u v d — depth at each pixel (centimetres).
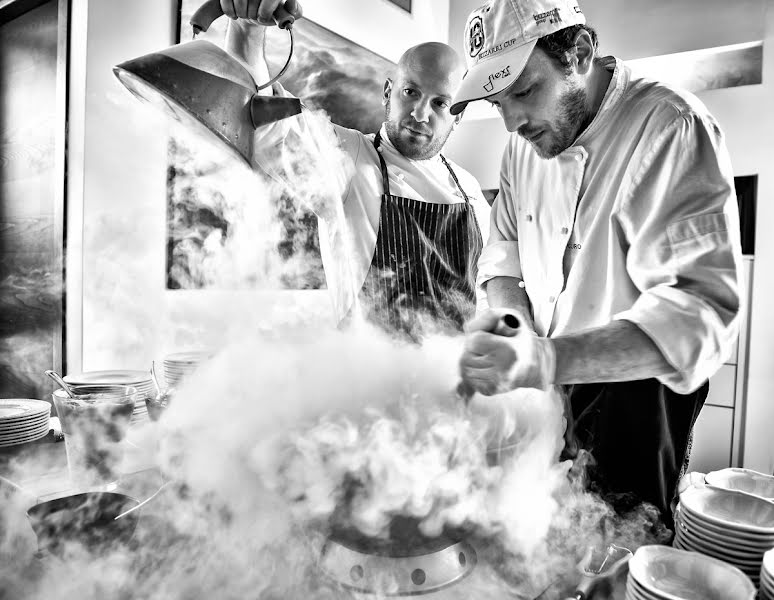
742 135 282
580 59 121
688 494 96
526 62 113
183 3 238
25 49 252
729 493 95
